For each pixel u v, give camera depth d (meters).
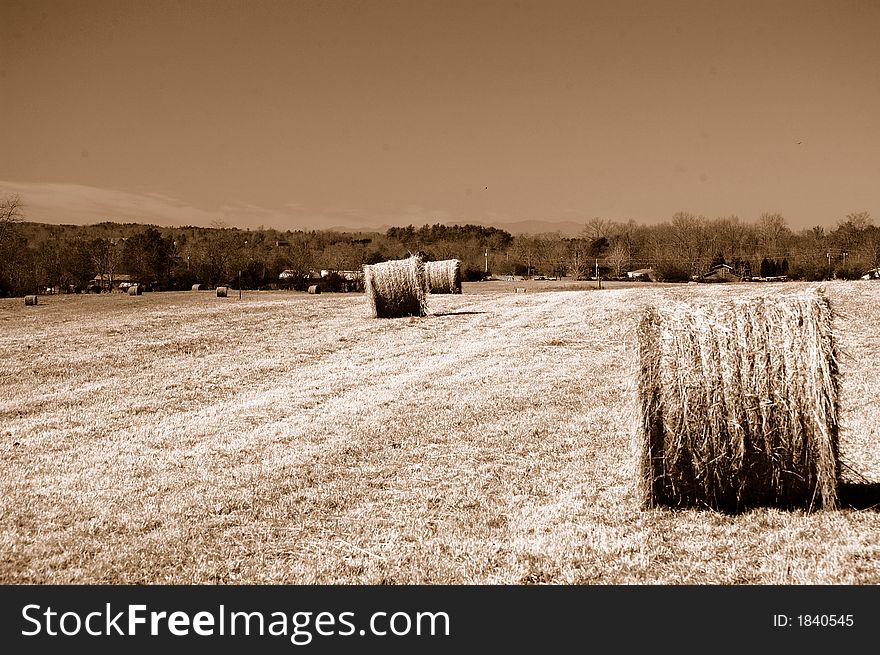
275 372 19.14
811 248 86.25
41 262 91.31
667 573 6.67
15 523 8.32
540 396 14.56
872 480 8.83
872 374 15.21
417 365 19.38
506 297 39.41
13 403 15.59
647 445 8.06
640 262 93.31
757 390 7.78
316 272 97.75
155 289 83.19
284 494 9.09
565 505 8.38
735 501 8.08
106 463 10.82
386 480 9.50
